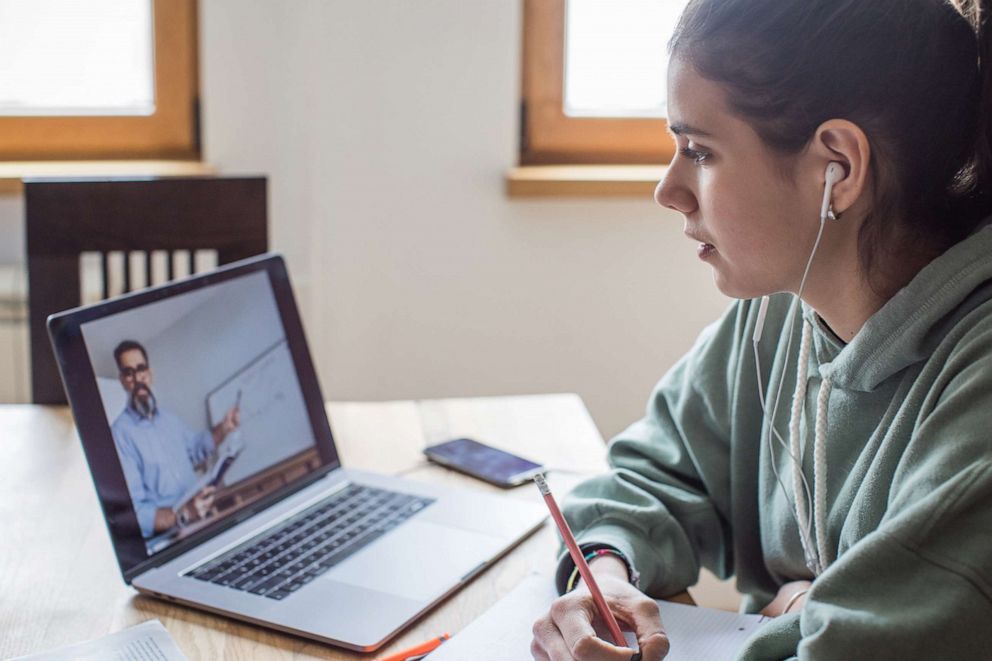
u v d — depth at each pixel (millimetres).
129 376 1090
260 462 1213
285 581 1043
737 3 831
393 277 2520
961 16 831
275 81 2412
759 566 1175
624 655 861
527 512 1215
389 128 2449
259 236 1754
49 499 1249
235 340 1220
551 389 2617
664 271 2576
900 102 810
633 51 2570
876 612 712
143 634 950
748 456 1144
